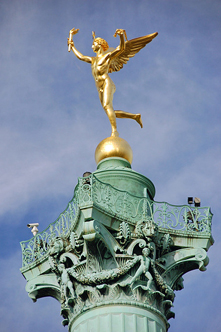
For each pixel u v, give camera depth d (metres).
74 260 41.59
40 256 43.62
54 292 43.75
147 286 40.69
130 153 45.16
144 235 41.22
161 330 40.53
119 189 43.09
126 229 41.00
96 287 40.66
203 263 41.97
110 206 41.19
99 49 47.41
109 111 46.28
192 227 42.47
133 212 41.88
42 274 43.69
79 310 40.78
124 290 40.50
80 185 40.69
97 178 42.22
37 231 44.75
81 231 40.66
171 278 42.41
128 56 48.38
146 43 48.50
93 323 40.12
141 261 40.91
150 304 40.75
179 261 42.16
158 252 41.94
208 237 42.31
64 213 42.59
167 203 42.66
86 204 40.00
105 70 46.81
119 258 40.91
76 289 41.47
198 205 43.16
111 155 44.78
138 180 43.84
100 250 40.78
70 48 47.97
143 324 40.03
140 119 47.47
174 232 42.12
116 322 39.88
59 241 42.09
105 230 40.66
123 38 46.75
